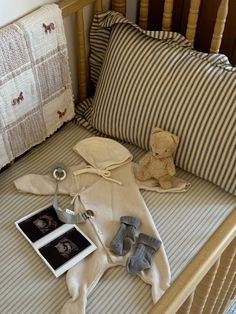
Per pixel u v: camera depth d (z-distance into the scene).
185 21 1.33
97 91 1.29
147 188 1.15
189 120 1.12
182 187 1.15
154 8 1.37
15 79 1.07
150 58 1.17
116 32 1.23
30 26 1.05
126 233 1.03
